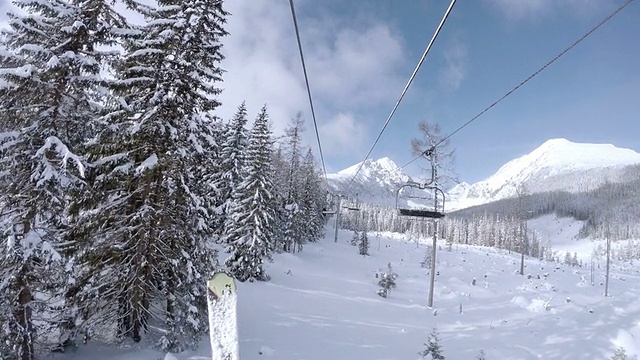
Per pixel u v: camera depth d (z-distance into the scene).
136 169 11.24
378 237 78.44
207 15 12.91
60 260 9.30
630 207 195.50
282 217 42.62
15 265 9.02
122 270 11.98
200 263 13.42
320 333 17.67
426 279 40.62
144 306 12.24
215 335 2.66
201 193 14.00
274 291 25.75
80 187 10.20
